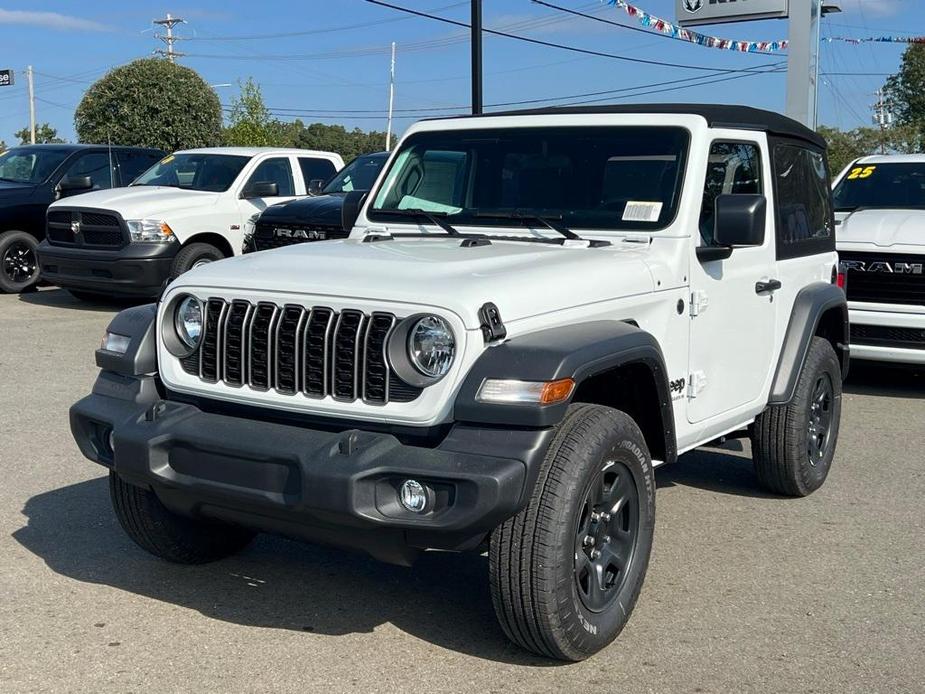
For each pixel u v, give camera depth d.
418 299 3.64
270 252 4.48
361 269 3.96
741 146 5.20
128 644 4.04
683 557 5.06
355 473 3.48
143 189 12.89
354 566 4.90
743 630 4.24
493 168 5.13
